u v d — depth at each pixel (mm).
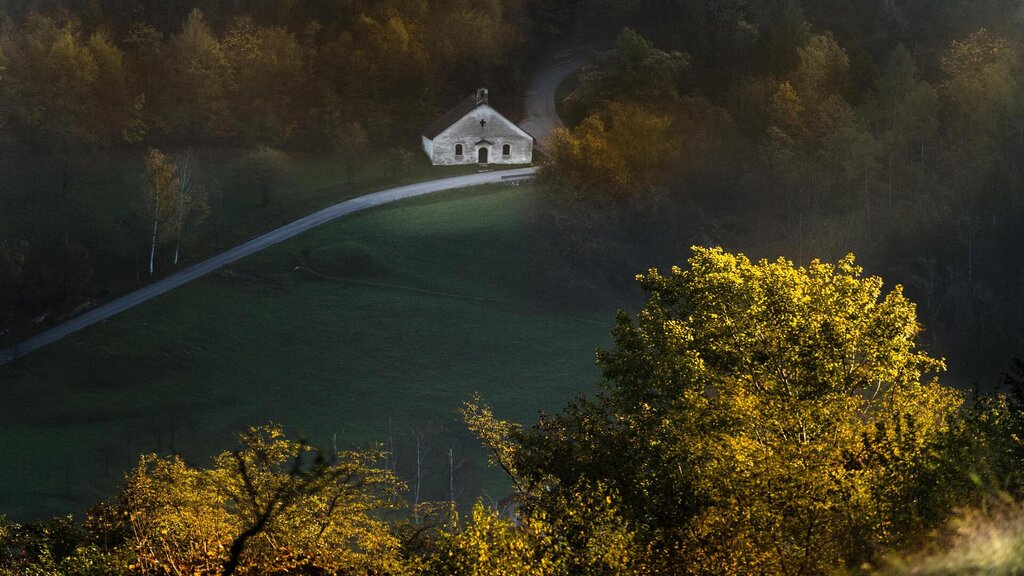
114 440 138625
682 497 41344
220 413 146500
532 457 47062
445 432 142375
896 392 46938
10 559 43312
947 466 35062
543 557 35875
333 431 143125
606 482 43844
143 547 39031
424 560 39438
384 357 160500
